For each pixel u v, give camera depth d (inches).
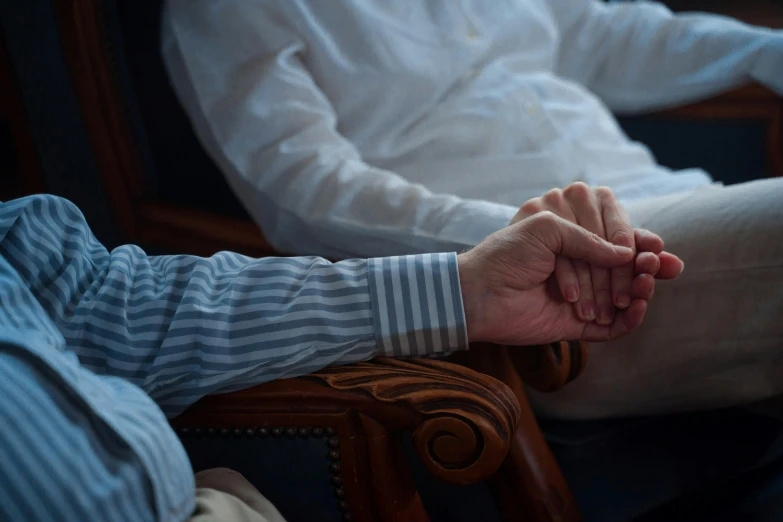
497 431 20.6
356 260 25.5
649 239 27.1
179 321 23.6
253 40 40.9
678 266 26.8
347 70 43.5
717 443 32.0
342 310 24.2
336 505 22.8
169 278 25.5
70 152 42.1
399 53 44.2
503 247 24.6
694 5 70.3
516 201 45.3
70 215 26.0
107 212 44.3
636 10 58.5
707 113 56.8
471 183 45.0
